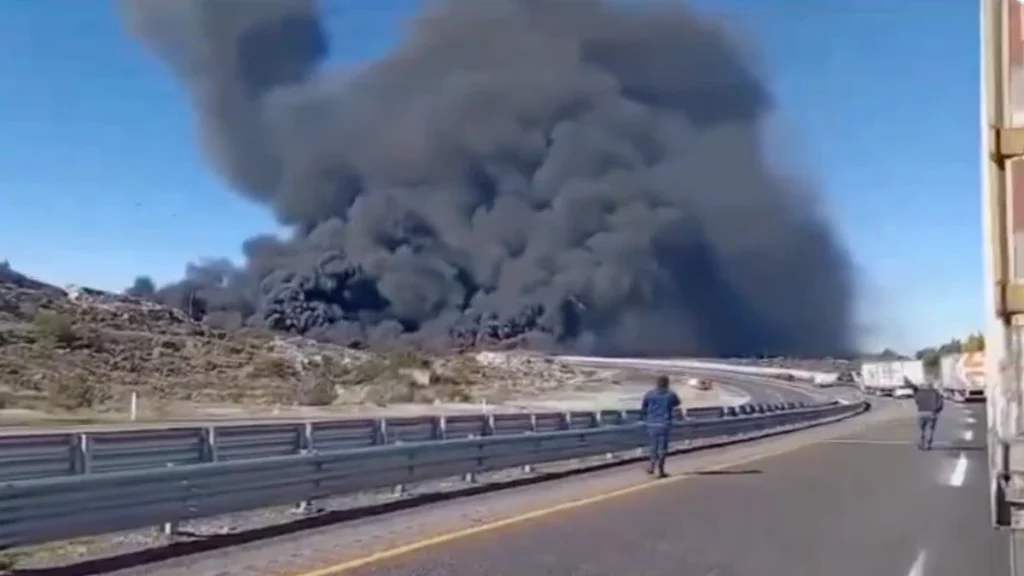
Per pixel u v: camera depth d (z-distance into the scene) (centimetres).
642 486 1962
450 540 1255
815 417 4944
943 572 1096
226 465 1252
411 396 6203
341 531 1322
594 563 1112
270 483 1346
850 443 3356
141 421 3566
